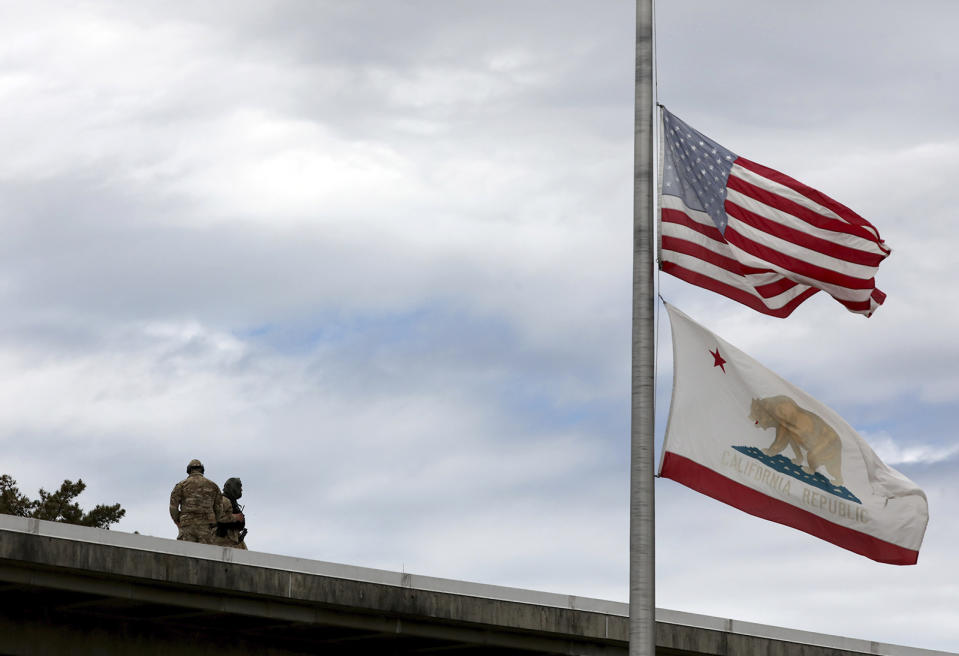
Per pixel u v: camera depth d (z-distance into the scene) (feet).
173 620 195.31
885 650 248.11
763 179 151.74
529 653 217.15
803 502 146.82
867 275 150.10
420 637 202.80
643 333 146.92
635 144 151.64
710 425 146.82
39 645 187.01
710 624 226.79
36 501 408.87
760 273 152.87
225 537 201.36
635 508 142.82
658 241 151.33
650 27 154.20
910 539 148.87
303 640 209.67
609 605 214.69
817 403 149.48
